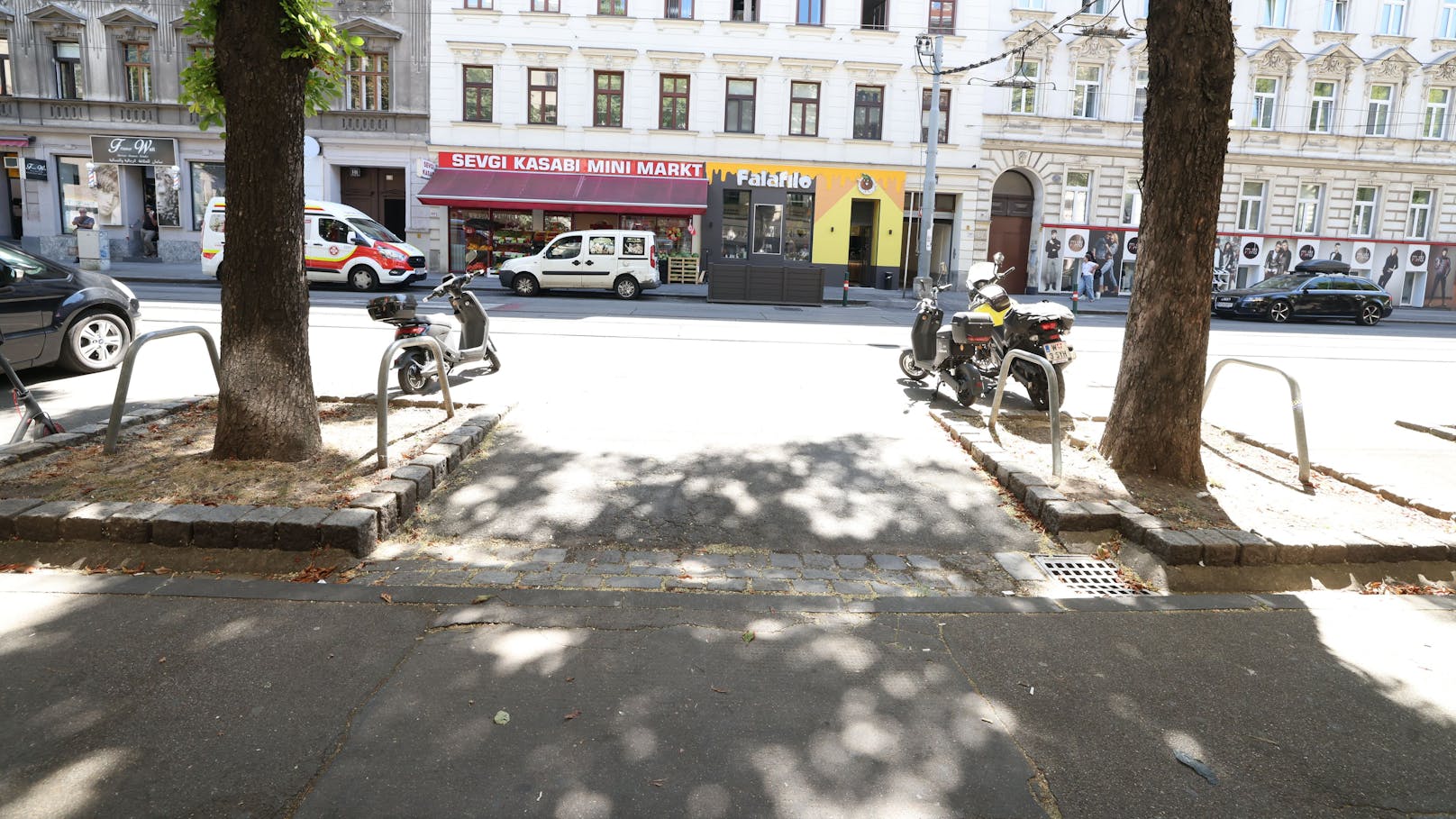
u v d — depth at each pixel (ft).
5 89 94.63
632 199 93.25
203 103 18.97
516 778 8.99
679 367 34.50
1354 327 76.59
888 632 12.74
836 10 95.20
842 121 96.89
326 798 8.59
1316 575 15.26
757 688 10.96
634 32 94.27
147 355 33.50
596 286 76.18
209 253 73.97
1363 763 9.72
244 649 11.55
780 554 15.80
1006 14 97.25
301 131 18.20
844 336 48.55
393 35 92.99
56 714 9.91
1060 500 17.39
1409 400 33.58
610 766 9.25
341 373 31.27
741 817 8.50
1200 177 18.57
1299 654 12.34
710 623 12.85
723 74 95.50
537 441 21.84
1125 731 10.26
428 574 14.29
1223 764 9.63
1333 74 102.32
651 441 22.35
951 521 17.62
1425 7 102.42
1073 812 8.75
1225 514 17.26
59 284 28.71
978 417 25.43
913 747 9.78
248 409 18.24
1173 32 18.15
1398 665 12.07
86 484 16.47
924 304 29.86
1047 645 12.42
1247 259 104.94
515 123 94.79
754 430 23.84
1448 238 107.34
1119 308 88.33
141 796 8.56
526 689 10.75
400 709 10.20
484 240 96.12
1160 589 14.79
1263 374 39.75
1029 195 103.91
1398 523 17.28
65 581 13.44
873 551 16.14
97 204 96.68
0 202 97.81
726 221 97.96
